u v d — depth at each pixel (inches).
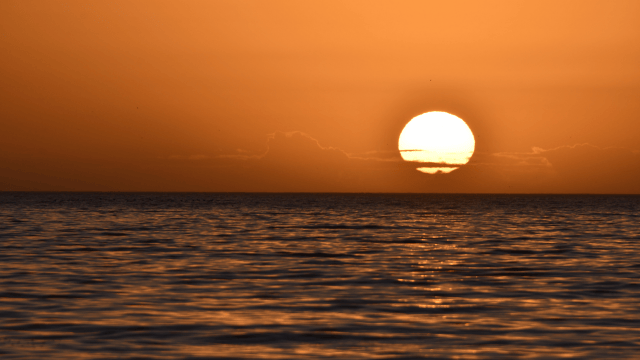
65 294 2410.2
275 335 1785.2
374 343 1705.2
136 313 2065.7
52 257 3656.5
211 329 1850.4
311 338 1755.7
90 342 1694.1
